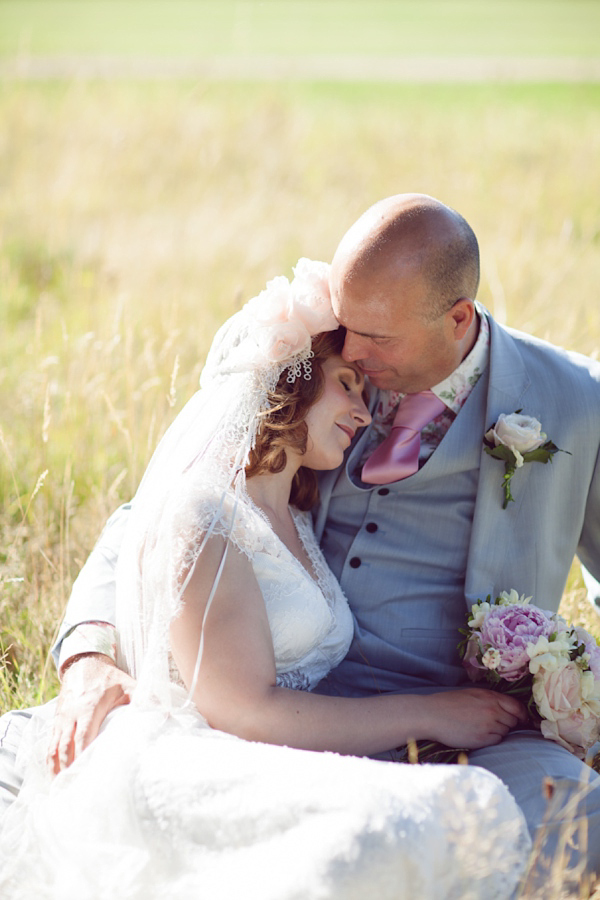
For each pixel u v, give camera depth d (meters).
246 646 2.04
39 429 3.84
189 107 10.71
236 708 2.03
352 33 30.55
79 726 2.08
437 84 17.89
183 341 4.77
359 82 18.16
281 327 2.22
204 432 2.25
